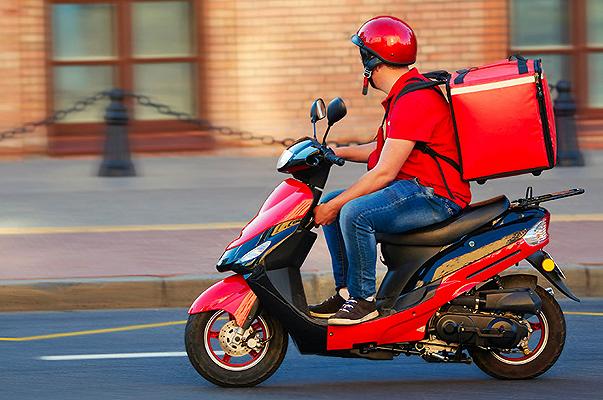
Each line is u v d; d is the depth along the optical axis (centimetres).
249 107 5525
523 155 1917
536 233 1995
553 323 2053
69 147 5434
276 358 2023
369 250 1959
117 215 3709
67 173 4831
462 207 1991
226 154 5491
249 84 5516
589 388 2017
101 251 3131
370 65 1997
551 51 5609
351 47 5497
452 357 2023
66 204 3959
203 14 5488
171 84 5544
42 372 2177
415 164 1983
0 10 5350
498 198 2006
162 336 2472
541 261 1988
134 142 5469
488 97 1912
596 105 5625
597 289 2850
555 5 5588
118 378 2125
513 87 1908
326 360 2239
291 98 5516
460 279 1978
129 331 2525
